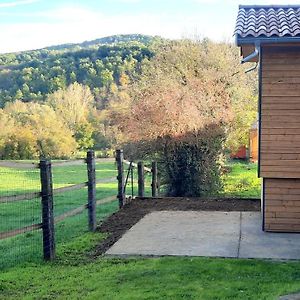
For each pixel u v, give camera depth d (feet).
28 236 29.43
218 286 16.71
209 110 56.75
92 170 28.22
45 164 21.31
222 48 66.59
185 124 50.72
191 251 22.24
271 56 25.75
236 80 65.62
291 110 25.81
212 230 27.09
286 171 25.98
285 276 17.98
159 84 56.70
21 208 43.50
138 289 16.55
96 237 26.25
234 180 63.57
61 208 43.93
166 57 65.26
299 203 26.45
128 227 28.81
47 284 17.62
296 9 28.68
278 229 26.63
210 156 53.62
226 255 21.42
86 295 16.11
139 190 41.39
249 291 16.10
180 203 37.93
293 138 25.89
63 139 95.25
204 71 63.57
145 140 51.75
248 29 24.98
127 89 59.21
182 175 52.06
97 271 19.20
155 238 25.26
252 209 34.73
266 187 26.71
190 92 55.98
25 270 19.77
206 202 38.37
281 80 25.77
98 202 30.32
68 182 67.31
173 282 17.28
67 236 27.55
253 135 79.87
